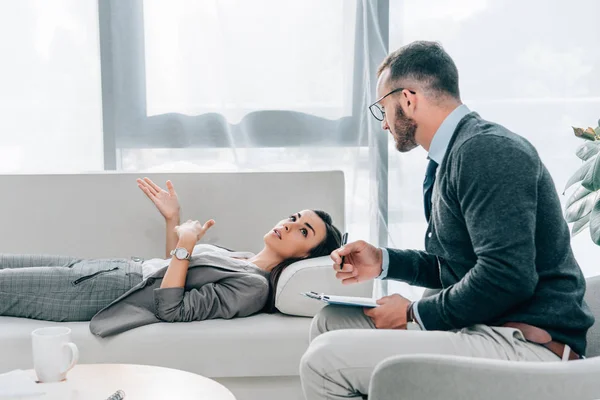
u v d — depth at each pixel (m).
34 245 2.54
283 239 2.26
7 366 1.90
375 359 1.32
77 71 3.09
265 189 2.57
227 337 1.94
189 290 2.11
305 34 3.09
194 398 1.36
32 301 2.11
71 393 1.38
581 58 3.15
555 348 1.36
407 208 3.15
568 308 1.37
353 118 3.13
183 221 2.55
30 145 3.12
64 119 3.11
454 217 1.47
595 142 2.53
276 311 2.18
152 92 3.10
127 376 1.50
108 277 2.16
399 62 1.57
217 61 3.08
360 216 3.16
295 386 1.97
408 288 3.17
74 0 3.06
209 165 3.13
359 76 3.11
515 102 3.16
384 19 3.09
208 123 3.11
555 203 1.42
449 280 1.57
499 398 1.06
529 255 1.31
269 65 3.10
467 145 1.40
